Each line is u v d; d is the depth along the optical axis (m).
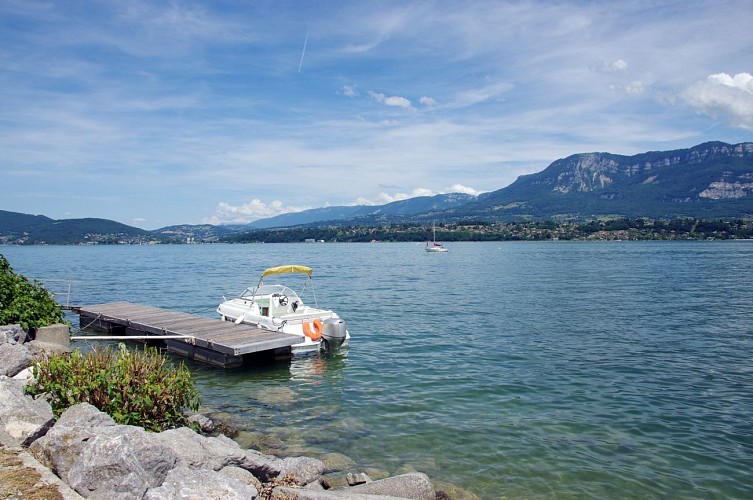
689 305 31.42
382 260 95.44
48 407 7.84
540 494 8.83
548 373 16.25
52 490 5.72
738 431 11.61
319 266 76.94
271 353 18.47
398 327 24.67
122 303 27.72
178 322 21.50
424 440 11.12
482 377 15.88
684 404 13.36
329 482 8.98
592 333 22.75
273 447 10.72
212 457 7.68
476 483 9.20
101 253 143.25
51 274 60.50
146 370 9.27
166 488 5.80
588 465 9.94
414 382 15.51
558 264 73.94
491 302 33.47
